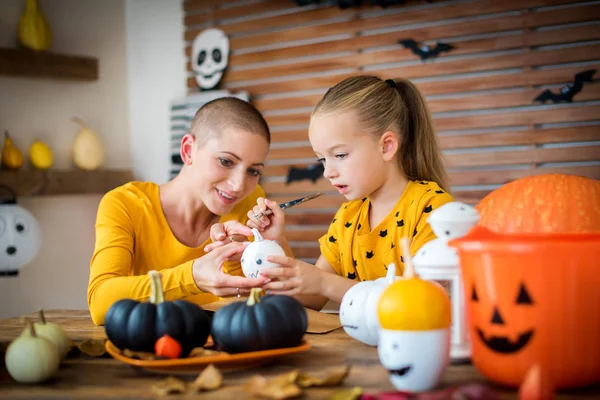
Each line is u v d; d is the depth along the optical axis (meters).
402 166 1.55
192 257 1.63
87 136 3.39
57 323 1.30
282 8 3.29
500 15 2.77
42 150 3.20
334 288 1.20
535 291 0.72
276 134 3.34
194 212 1.62
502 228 1.31
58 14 3.42
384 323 0.77
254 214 1.49
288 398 0.73
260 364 0.89
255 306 0.89
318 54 3.22
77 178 3.33
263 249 1.18
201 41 3.49
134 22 3.71
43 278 3.34
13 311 3.22
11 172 3.05
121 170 3.59
